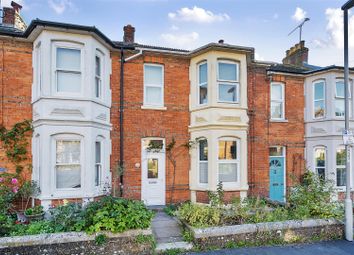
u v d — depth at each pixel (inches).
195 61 445.4
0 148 353.7
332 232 302.4
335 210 327.9
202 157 435.5
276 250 265.0
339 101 501.7
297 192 362.9
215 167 410.6
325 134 488.7
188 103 450.0
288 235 288.2
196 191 430.9
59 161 345.4
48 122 336.2
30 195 346.3
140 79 427.8
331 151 481.1
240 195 422.9
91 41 359.3
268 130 491.2
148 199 423.2
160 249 257.9
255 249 266.7
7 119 358.6
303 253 258.4
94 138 362.6
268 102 495.8
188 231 285.7
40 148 342.6
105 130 392.2
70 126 345.7
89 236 241.6
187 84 451.2
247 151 470.3
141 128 423.5
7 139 354.9
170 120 438.6
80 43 355.6
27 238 230.5
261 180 477.1
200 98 444.1
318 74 504.7
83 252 239.0
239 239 275.7
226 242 271.3
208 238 266.8
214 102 415.5
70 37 348.5
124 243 248.1
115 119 410.9
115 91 414.0
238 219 299.9
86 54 355.6
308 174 415.5
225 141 427.2
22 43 370.0
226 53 426.0
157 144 433.7
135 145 419.5
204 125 419.8
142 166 423.2
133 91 423.2
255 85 488.7
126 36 487.5
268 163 485.4
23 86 367.9
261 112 489.1
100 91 390.0
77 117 347.9
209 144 415.5
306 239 292.7
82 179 348.8
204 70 438.3
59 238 235.3
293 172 502.9
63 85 350.0
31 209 311.6
